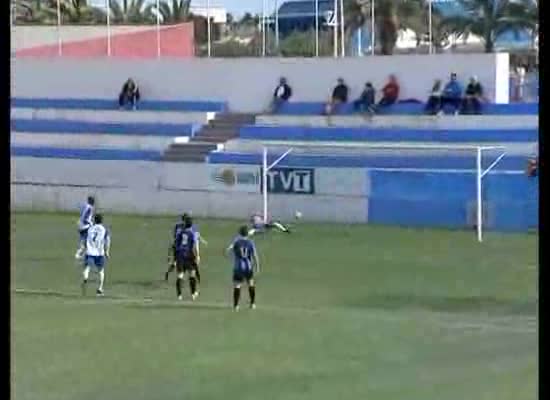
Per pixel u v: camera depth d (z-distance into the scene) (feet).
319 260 456.45
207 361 265.75
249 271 347.97
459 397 217.97
